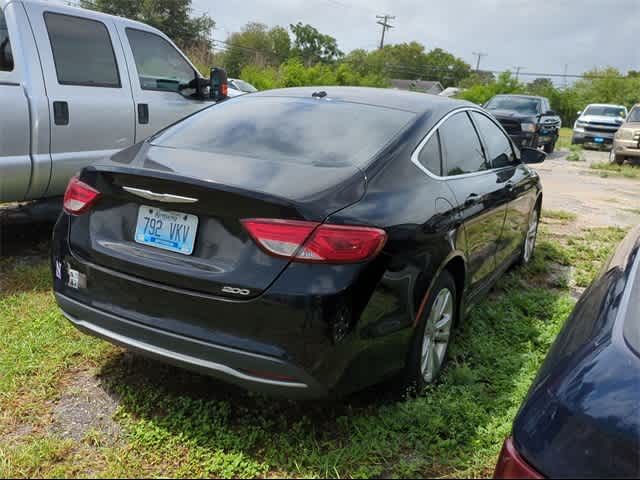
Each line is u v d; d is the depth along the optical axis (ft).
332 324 7.98
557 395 6.69
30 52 15.99
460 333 12.86
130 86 18.75
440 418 9.28
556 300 15.26
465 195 11.53
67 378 10.43
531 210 17.38
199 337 8.38
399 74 318.24
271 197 8.07
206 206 8.40
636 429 6.23
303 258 8.00
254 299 8.04
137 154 10.16
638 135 50.49
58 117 16.37
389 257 8.68
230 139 10.52
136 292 8.87
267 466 8.35
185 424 9.12
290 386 8.17
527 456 6.04
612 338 7.47
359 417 9.51
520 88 139.74
